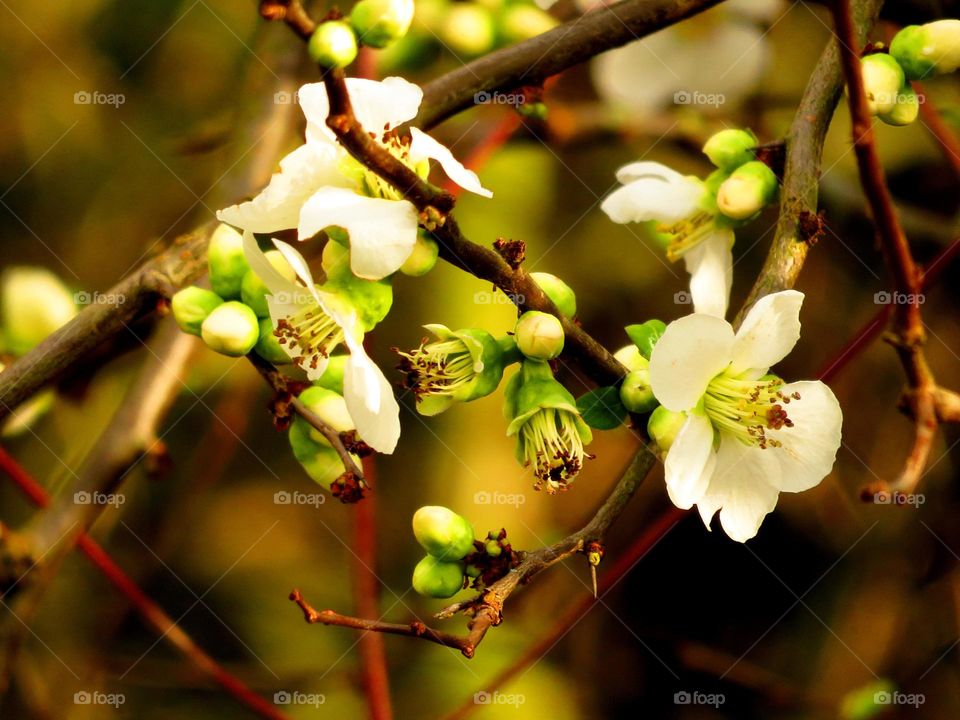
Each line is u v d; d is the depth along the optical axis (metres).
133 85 0.82
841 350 0.75
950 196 0.77
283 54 0.74
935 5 0.71
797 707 0.77
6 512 0.78
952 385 0.77
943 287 0.77
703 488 0.62
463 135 0.77
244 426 0.79
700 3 0.68
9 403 0.66
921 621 0.77
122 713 0.77
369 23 0.60
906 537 0.77
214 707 0.78
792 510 0.78
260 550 0.79
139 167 0.81
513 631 0.78
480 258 0.60
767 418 0.62
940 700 0.76
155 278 0.65
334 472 0.63
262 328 0.62
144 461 0.69
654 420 0.62
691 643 0.78
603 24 0.68
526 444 0.62
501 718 0.77
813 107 0.65
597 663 0.78
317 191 0.60
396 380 0.78
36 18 0.81
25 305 0.70
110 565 0.73
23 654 0.76
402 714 0.77
